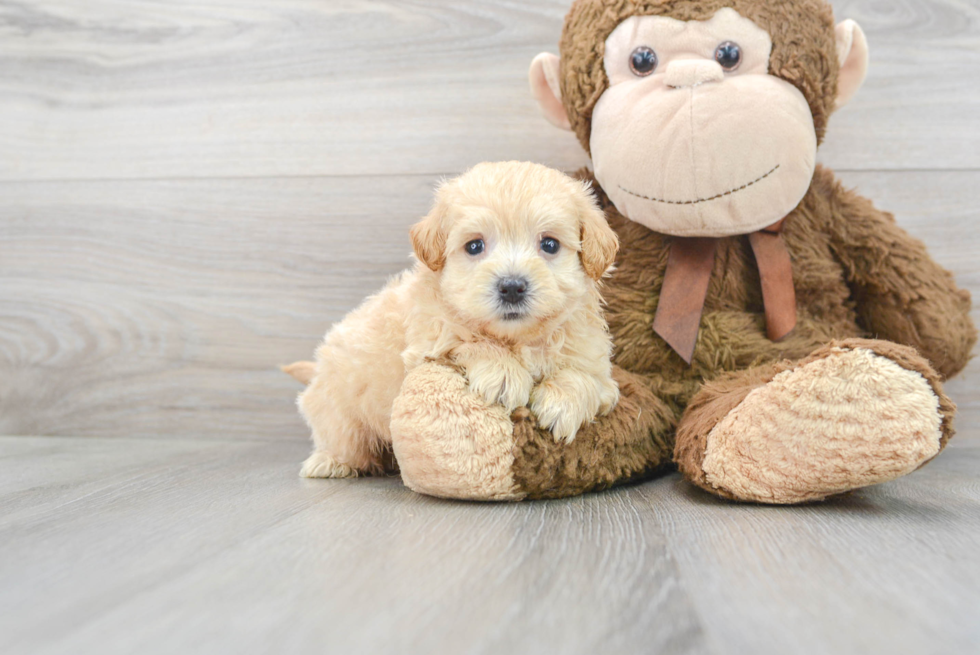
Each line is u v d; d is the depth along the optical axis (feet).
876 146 5.98
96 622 2.27
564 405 3.88
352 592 2.50
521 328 3.84
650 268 5.00
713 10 4.42
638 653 2.04
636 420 4.33
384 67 6.46
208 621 2.27
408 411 3.88
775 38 4.44
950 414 3.52
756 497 3.82
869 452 3.50
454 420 3.79
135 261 6.77
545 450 3.87
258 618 2.28
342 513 3.68
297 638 2.14
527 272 3.75
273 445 6.33
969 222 5.92
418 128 6.44
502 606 2.38
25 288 6.82
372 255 6.51
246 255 6.64
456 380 3.90
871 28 5.92
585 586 2.56
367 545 3.07
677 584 2.57
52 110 6.84
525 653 2.04
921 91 5.93
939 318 4.86
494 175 4.04
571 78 4.87
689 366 4.87
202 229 6.69
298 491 4.30
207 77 6.67
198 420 6.71
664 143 4.35
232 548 3.04
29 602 2.44
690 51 4.46
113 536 3.25
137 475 4.87
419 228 4.09
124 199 6.77
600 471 4.10
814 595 2.46
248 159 6.63
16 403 6.84
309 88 6.56
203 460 5.52
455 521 3.49
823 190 5.17
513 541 3.12
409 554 2.93
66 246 6.82
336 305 6.56
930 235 5.96
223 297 6.68
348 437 4.72
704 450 3.97
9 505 3.93
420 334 4.11
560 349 4.08
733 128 4.27
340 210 6.54
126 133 6.77
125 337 6.79
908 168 5.96
